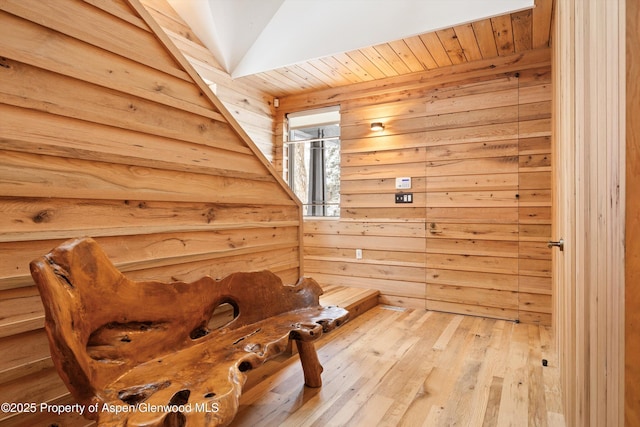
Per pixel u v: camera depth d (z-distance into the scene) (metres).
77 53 1.43
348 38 3.25
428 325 3.36
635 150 0.86
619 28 0.89
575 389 1.40
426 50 3.32
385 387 2.19
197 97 1.93
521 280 3.46
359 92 4.18
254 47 3.78
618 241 0.89
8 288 1.21
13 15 1.25
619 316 0.88
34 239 1.28
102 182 1.50
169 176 1.78
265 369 2.43
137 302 1.44
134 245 1.61
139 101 1.65
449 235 3.76
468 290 3.69
